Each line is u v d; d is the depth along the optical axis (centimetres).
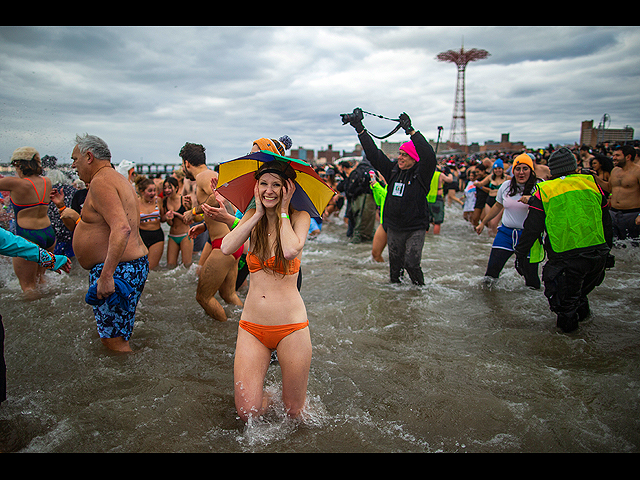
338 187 1095
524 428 253
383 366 340
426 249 862
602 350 361
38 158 555
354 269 696
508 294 531
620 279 581
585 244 387
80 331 398
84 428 250
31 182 545
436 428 255
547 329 414
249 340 256
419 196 554
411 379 317
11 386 303
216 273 421
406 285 579
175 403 277
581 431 248
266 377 320
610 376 313
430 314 463
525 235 425
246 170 265
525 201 512
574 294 395
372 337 401
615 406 274
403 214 557
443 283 589
